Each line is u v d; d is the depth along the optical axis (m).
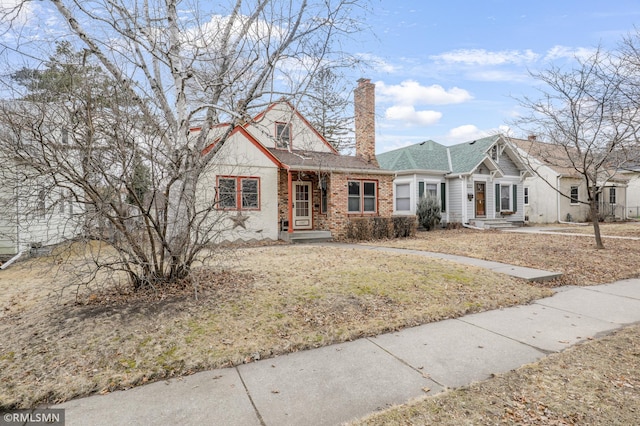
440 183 18.92
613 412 2.48
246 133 12.12
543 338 3.93
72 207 4.39
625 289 6.21
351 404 2.61
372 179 15.02
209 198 9.48
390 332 4.09
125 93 4.70
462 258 8.61
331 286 5.42
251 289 5.14
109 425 2.36
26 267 6.23
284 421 2.41
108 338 3.51
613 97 8.64
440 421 2.39
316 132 16.48
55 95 4.07
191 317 4.07
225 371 3.13
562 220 22.36
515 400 2.64
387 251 9.67
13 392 2.70
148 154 4.42
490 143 19.30
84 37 5.00
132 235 4.82
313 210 14.86
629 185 27.83
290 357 3.42
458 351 3.57
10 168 4.23
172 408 2.56
